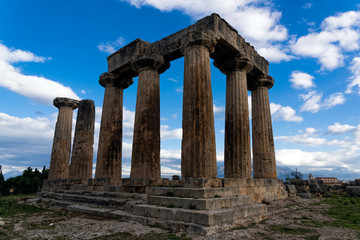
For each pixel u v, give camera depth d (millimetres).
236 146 14234
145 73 15672
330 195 23656
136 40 16672
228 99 15289
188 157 10961
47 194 19562
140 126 14992
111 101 18094
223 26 14227
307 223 9844
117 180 16938
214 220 7973
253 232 8023
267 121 18016
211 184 10508
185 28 14922
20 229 8805
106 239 7305
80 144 21031
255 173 17453
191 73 11930
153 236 7562
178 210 8695
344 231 8477
